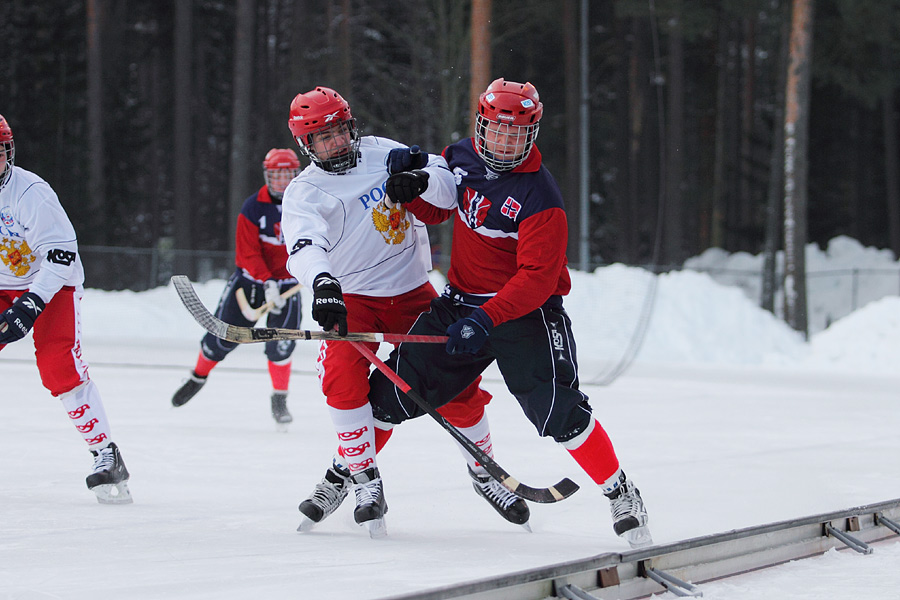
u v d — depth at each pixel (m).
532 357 12.61
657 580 10.57
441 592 8.74
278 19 134.12
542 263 12.30
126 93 120.31
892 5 88.06
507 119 12.05
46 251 14.42
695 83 133.50
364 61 77.31
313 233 12.88
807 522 12.36
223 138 142.62
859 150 132.00
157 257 70.50
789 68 66.12
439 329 13.47
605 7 112.31
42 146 104.25
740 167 132.00
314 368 41.41
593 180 123.50
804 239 66.00
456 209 13.34
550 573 9.63
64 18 112.75
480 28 56.41
